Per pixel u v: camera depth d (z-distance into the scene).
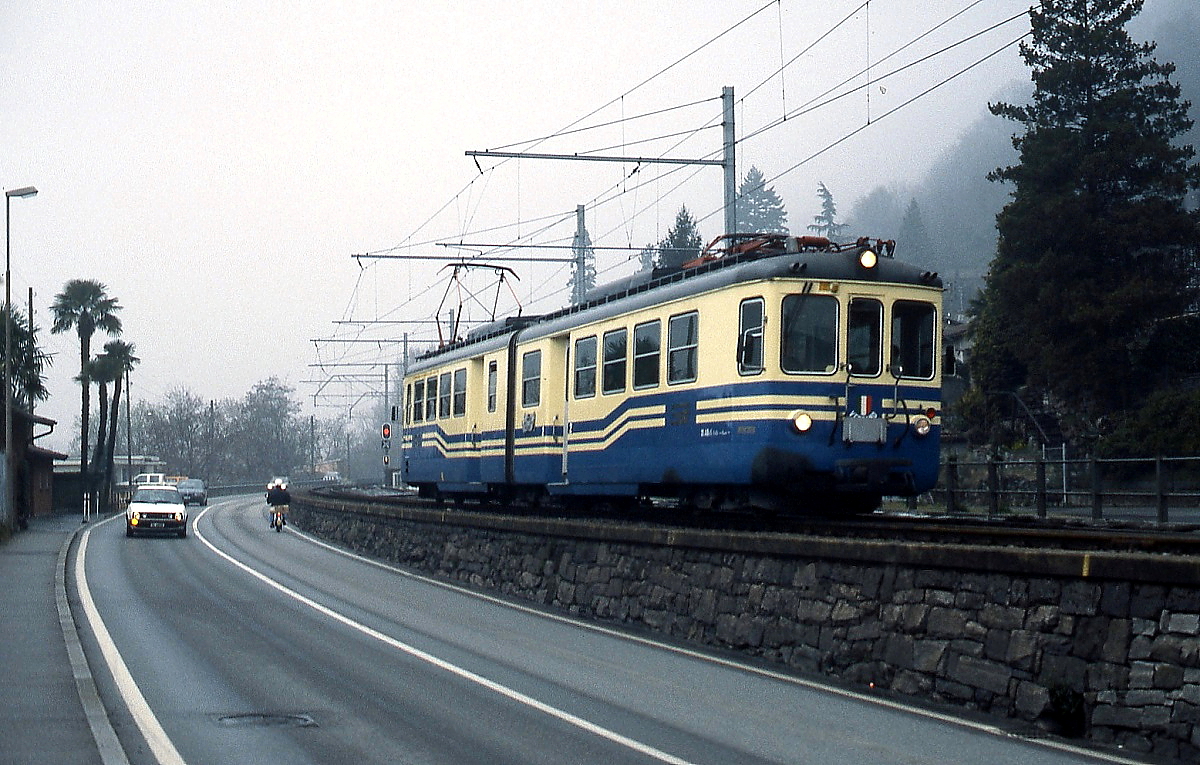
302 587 24.02
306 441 154.50
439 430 29.92
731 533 14.83
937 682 11.18
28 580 23.50
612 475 20.89
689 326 18.59
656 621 16.47
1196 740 8.60
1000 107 47.09
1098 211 43.06
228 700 11.46
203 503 78.19
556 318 24.42
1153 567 9.06
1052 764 8.66
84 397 63.31
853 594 12.48
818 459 16.91
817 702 11.23
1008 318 45.72
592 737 9.73
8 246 38.81
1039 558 10.09
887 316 17.44
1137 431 37.66
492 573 23.36
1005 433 47.12
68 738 9.27
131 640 15.88
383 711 10.88
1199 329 42.00
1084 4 46.09
